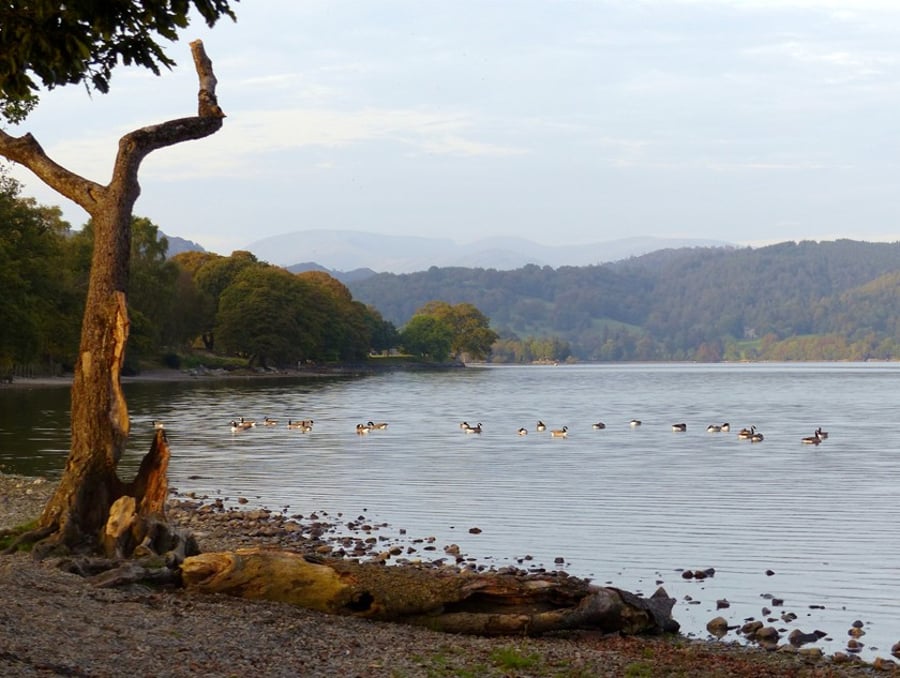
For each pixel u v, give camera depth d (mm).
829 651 16250
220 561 17000
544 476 37312
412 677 12742
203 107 20625
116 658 12039
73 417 19484
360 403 91375
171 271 134500
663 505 30031
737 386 145000
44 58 17109
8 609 13516
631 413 80562
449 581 16469
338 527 26453
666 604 17422
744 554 23094
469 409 84312
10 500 27109
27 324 72688
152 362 148375
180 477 36938
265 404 86125
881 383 155875
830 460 43281
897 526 26375
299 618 15609
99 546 18531
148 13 16406
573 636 16188
